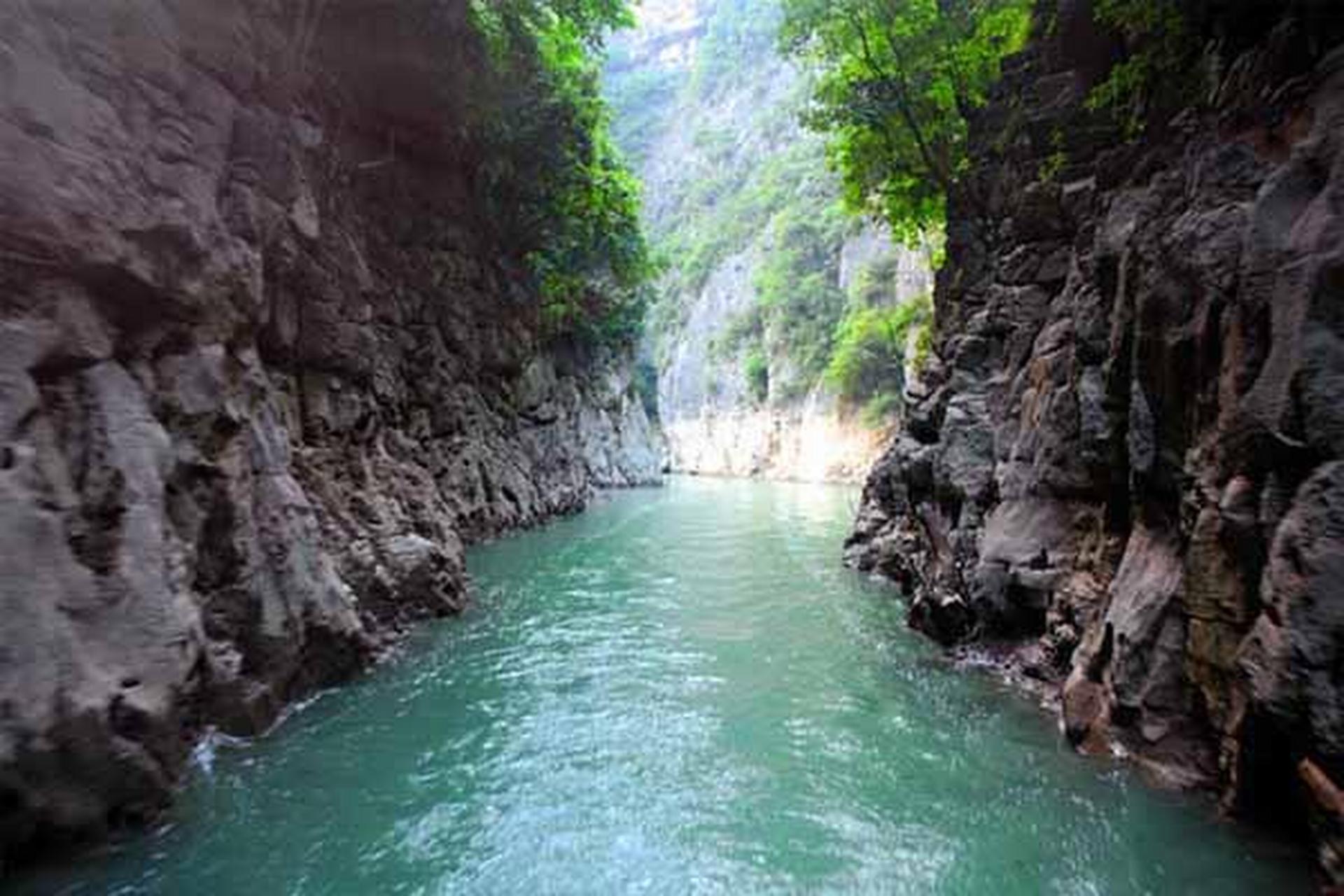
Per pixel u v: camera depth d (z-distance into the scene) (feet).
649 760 27.40
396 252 66.85
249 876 19.90
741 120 381.40
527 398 106.22
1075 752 26.94
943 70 63.41
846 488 182.29
